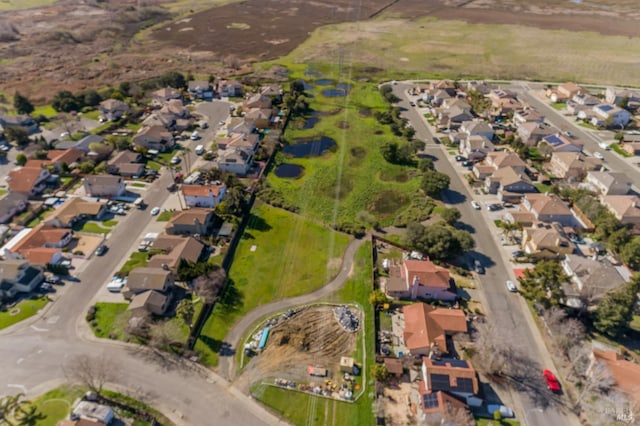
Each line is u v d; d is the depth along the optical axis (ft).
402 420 193.77
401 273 273.95
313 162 419.54
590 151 437.58
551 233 291.99
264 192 363.15
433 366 204.95
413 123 502.38
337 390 207.21
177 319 241.96
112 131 463.42
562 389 208.44
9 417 189.06
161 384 207.41
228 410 197.16
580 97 539.70
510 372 216.13
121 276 270.05
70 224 314.96
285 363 220.02
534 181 384.06
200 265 263.08
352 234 317.42
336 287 268.62
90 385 198.49
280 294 262.88
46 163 380.99
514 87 618.85
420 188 370.94
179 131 469.57
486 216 337.31
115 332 233.55
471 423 187.52
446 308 250.78
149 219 327.06
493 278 276.62
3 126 447.83
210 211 320.70
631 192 360.89
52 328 235.20
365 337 234.99
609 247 295.69
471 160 418.31
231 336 234.38
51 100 536.01
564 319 240.12
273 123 490.49
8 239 301.43
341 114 525.34
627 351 226.58
